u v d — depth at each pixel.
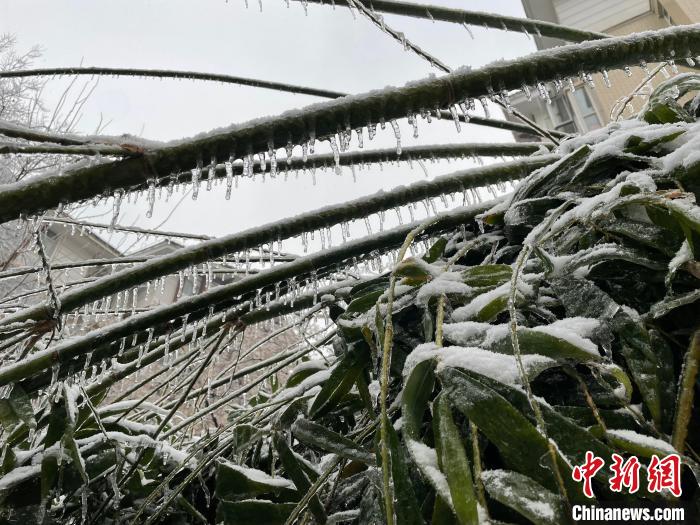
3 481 0.70
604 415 0.40
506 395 0.38
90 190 0.56
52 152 0.55
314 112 0.60
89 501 0.77
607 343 0.42
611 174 0.60
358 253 0.77
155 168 0.57
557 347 0.39
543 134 1.12
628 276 0.48
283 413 0.67
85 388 0.90
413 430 0.39
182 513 0.77
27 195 0.54
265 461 0.84
